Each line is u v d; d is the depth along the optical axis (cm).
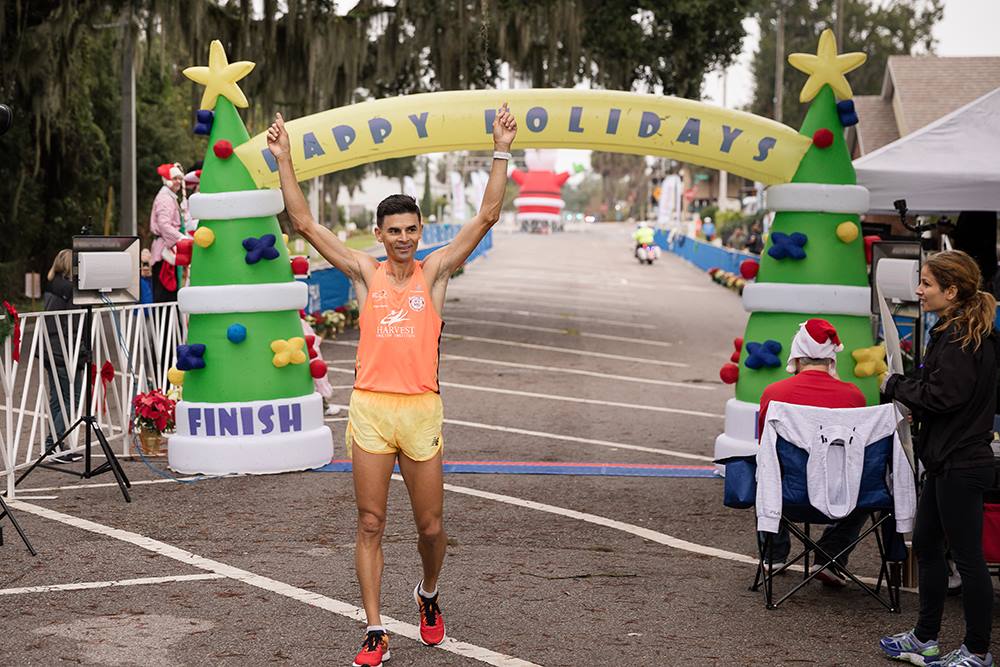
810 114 934
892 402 572
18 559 653
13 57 1906
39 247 2469
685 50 2119
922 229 988
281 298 913
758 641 538
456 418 1198
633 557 682
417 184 10438
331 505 799
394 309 496
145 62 2538
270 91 2042
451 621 558
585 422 1188
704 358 1777
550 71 2028
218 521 749
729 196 8406
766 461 566
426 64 2245
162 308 1077
